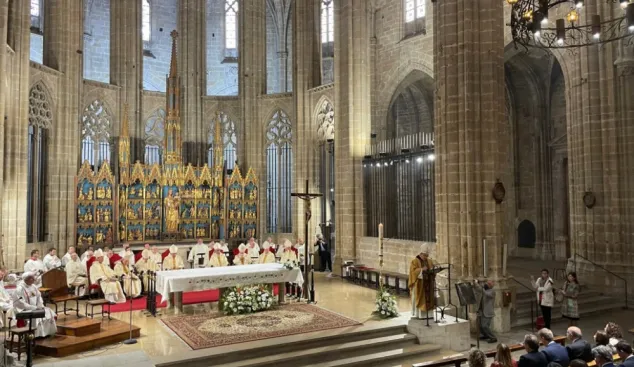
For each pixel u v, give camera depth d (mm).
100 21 41938
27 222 26453
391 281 25234
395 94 31984
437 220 19625
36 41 39000
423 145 24594
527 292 21062
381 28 32281
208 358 13594
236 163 33000
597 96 22891
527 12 13891
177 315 18312
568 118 24344
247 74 35156
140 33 34062
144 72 43156
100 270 21328
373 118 32375
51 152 27562
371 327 16375
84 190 27953
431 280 16453
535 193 33438
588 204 22875
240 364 13578
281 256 27203
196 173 31453
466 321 16375
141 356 13391
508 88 34156
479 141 18703
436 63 19766
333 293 23062
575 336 11500
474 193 18594
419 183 25297
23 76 24031
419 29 30188
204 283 18281
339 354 14836
